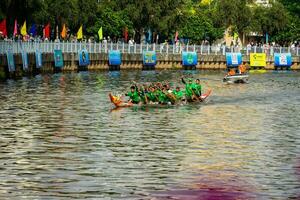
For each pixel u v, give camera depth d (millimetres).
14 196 33344
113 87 86875
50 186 35031
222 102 72188
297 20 170125
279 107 68562
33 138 47469
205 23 155000
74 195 33562
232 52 142125
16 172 37719
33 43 103188
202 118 58656
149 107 65500
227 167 39406
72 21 130625
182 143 46312
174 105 67812
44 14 120500
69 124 53844
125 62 130000
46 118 56812
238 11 160125
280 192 34469
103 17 140375
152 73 120812
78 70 119000
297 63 146750
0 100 68250
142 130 51531
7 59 90438
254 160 41250
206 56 139375
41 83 88438
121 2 145375
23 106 64062
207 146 45438
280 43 168875
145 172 38000
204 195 33781
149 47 133875
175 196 33656
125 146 45000
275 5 165500
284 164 40312
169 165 39719
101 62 125750
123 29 142375
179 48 137500
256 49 144500
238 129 52844
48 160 40594
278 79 112500
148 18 145875
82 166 39219
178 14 147500
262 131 52062
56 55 111938
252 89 90938
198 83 71250
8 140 46562
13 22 108938
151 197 33406
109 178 36656
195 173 37938
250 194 34094
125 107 65062
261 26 163625
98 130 51219
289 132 51812
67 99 70938
